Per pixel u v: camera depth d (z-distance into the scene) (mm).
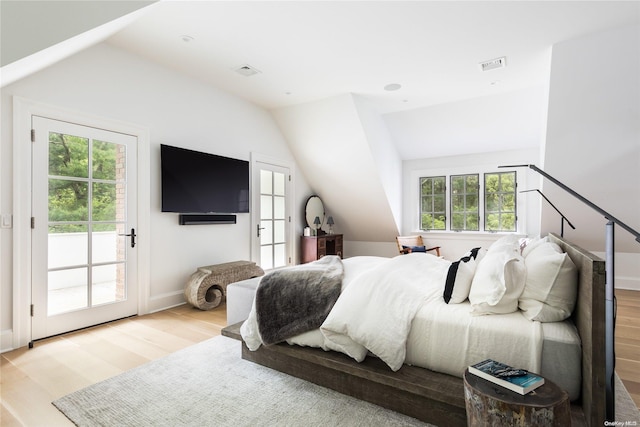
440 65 3264
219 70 3479
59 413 1671
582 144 3264
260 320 2070
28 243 2523
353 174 5055
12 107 2439
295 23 2564
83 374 2072
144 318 3164
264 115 4707
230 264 3898
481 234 5316
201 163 3730
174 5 2357
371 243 6371
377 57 3107
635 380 1970
